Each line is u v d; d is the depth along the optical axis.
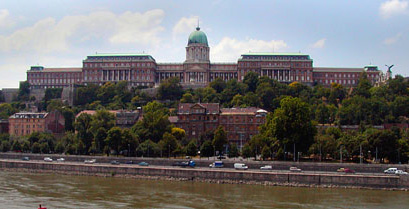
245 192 155.00
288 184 166.75
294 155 199.50
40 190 160.00
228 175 175.25
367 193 151.88
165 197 147.62
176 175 183.00
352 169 176.88
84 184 172.88
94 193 154.62
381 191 155.12
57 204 137.88
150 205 136.50
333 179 162.75
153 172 186.88
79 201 142.25
